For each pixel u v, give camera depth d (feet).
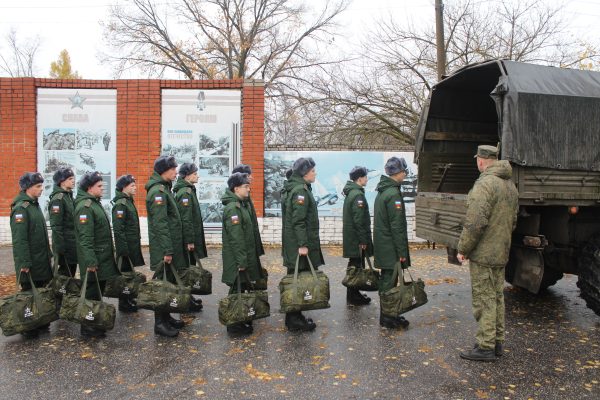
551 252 18.70
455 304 20.62
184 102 34.17
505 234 14.20
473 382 12.96
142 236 34.09
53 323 18.45
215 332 17.28
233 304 16.38
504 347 15.53
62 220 19.21
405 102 55.72
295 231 17.08
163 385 12.87
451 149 22.98
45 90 34.06
